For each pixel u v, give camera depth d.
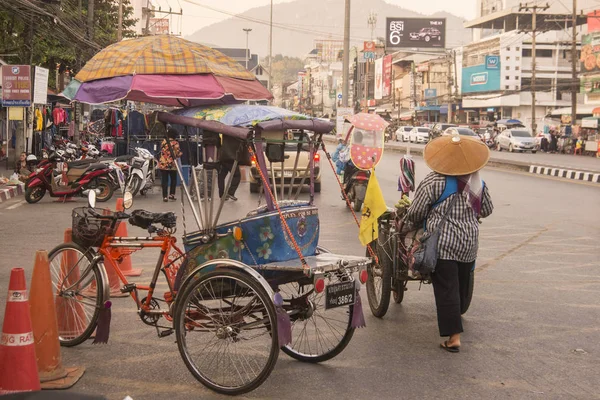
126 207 5.41
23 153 19.52
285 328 4.48
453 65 78.12
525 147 44.00
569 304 7.14
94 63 6.29
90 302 5.51
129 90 5.93
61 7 26.31
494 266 9.11
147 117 20.59
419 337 5.96
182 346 4.78
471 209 5.57
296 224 4.92
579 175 24.17
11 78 18.78
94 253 5.44
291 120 4.86
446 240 5.48
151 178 17.70
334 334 5.73
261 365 5.10
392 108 97.12
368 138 11.24
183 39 6.44
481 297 7.42
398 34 98.19
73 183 15.52
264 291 4.49
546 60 68.44
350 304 5.00
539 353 5.56
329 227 12.30
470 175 5.59
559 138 43.72
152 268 8.55
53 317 4.70
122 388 4.68
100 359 5.25
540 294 7.57
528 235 11.80
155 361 5.21
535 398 4.61
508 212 15.02
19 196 16.77
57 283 5.74
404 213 6.47
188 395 4.57
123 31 41.66
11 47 25.47
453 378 4.96
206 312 4.85
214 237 4.91
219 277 4.64
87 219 5.35
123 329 6.03
